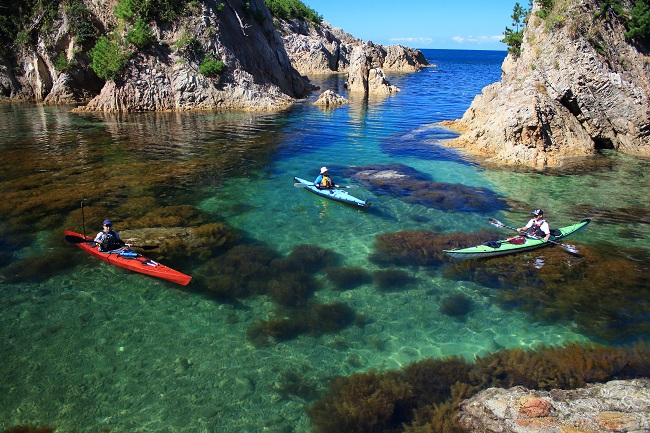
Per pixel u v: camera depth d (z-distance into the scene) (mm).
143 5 35062
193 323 9016
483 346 8414
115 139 24781
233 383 7422
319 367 7840
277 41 48125
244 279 10656
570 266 11398
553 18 25109
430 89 58062
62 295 9789
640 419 5902
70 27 37094
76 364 7762
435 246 12484
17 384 7273
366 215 14789
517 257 11914
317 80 66812
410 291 10352
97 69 34281
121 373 7574
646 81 26281
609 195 16891
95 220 13391
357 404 6906
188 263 11305
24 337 8398
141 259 10859
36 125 28297
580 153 22594
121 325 8867
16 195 15172
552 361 7805
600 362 7742
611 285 10531
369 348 8367
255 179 18156
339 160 21500
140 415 6719
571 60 23422
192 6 36438
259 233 13250
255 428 6520
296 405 6961
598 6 26016
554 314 9438
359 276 10961
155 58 35219
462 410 6660
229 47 38156
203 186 17062
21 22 37562
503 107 23203
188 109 35719
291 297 9992
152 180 17328
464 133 26125
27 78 38656
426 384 7359
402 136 27531
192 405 6938
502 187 17688
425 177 18844
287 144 24734
